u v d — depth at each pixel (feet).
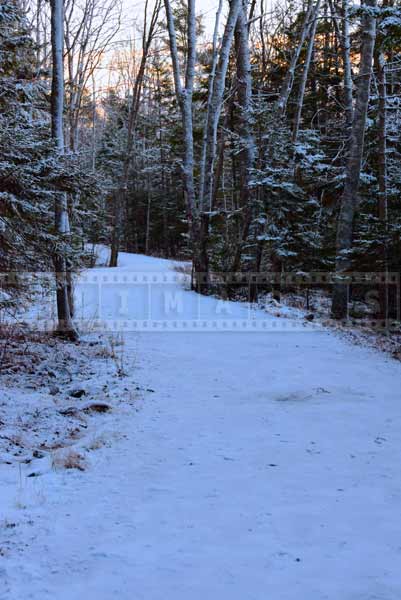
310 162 55.88
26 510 12.24
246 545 10.59
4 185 22.04
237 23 60.44
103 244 157.69
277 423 18.98
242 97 60.23
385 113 46.50
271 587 9.14
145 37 92.53
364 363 29.27
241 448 16.51
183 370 27.43
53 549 10.50
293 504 12.50
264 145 54.85
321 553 10.24
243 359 30.09
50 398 22.31
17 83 31.22
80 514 12.07
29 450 16.69
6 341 30.17
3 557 10.19
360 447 16.46
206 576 9.51
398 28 39.55
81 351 31.07
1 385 23.66
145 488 13.56
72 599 8.88
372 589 9.02
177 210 152.46
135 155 154.40
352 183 45.83
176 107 137.69
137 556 10.21
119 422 19.29
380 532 11.07
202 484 13.78
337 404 21.36
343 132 66.03
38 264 25.54
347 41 62.28
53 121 32.48
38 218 23.94
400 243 39.83
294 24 80.12
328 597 8.82
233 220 65.41
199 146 100.83
